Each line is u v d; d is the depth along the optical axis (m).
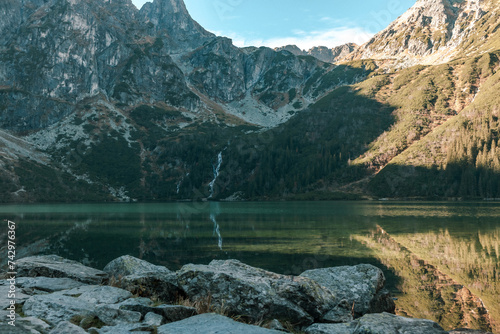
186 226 65.06
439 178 176.50
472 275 25.61
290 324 11.06
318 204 148.12
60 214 101.06
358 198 180.00
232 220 77.25
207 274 12.20
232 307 11.30
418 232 51.53
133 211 116.62
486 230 52.88
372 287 14.56
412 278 24.97
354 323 9.88
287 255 34.06
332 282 14.72
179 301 11.62
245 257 33.25
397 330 8.30
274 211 107.62
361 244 40.59
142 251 37.66
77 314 8.44
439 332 8.43
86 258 33.88
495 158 167.00
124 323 7.85
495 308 18.33
